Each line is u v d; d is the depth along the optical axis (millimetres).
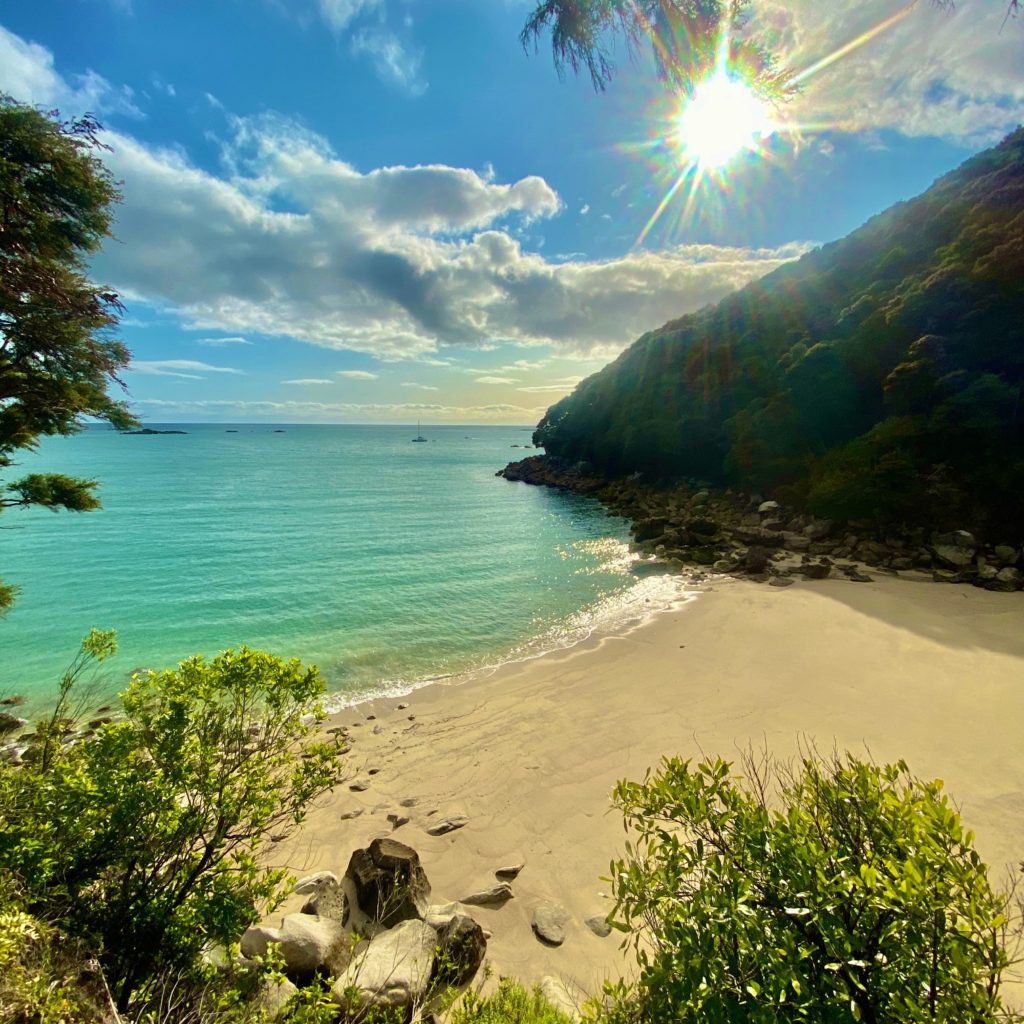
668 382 47875
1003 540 19922
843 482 24531
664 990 2029
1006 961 1666
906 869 1736
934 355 25828
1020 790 6238
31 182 8391
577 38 3750
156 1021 2363
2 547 25078
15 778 2895
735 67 3482
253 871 3072
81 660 12766
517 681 11289
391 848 5086
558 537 29766
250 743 3527
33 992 1925
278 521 33688
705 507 34250
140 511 35969
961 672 10047
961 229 31891
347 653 13438
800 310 41156
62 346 9062
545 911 4926
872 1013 1707
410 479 63250
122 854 2758
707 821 2420
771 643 12383
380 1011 3215
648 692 10109
